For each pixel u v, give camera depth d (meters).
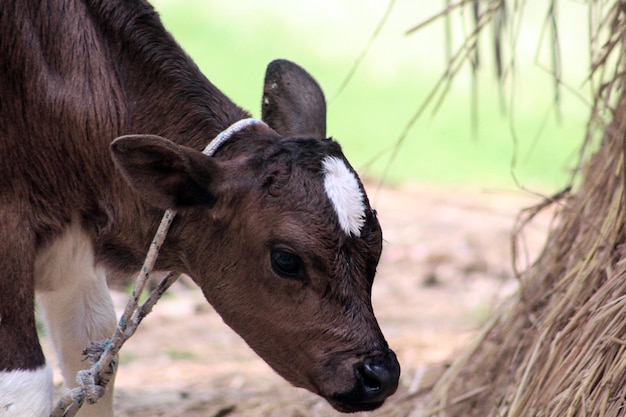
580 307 10.34
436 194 25.70
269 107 10.00
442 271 19.80
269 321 8.93
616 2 11.34
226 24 37.97
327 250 8.59
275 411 12.69
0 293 9.41
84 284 10.37
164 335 16.34
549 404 9.78
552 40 11.73
